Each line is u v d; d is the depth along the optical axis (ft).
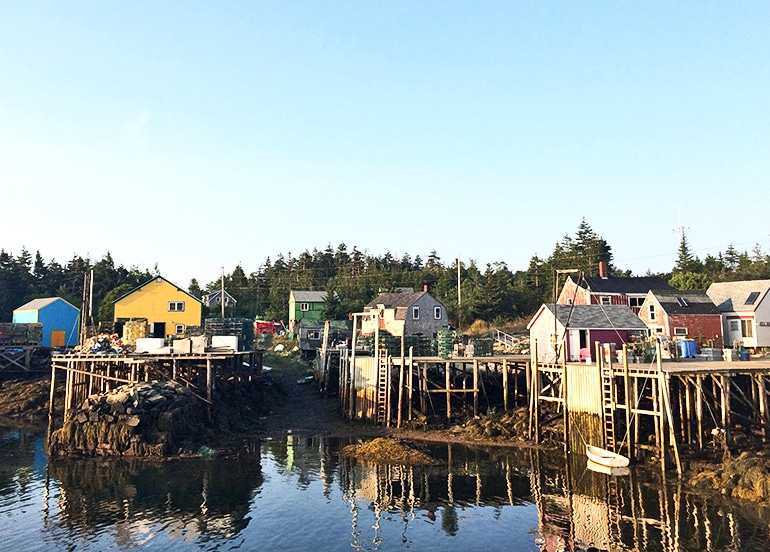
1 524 70.85
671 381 105.91
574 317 137.59
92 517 73.20
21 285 341.62
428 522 72.08
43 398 151.23
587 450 95.86
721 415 100.37
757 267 323.98
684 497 77.41
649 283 222.07
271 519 72.95
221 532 68.69
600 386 98.68
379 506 77.77
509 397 137.59
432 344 151.43
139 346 135.74
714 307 180.34
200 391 126.82
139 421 104.47
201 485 86.58
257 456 104.22
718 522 68.33
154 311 191.93
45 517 73.15
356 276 420.77
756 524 67.21
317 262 508.94
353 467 96.73
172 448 105.19
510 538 66.85
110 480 88.99
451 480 89.20
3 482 87.66
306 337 214.28
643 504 75.41
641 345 130.21
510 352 172.86
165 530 69.15
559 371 109.91
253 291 416.26
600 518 71.46
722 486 78.89
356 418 134.41
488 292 293.43
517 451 106.52
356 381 135.74
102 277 357.00
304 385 179.63
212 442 114.21
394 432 122.83
